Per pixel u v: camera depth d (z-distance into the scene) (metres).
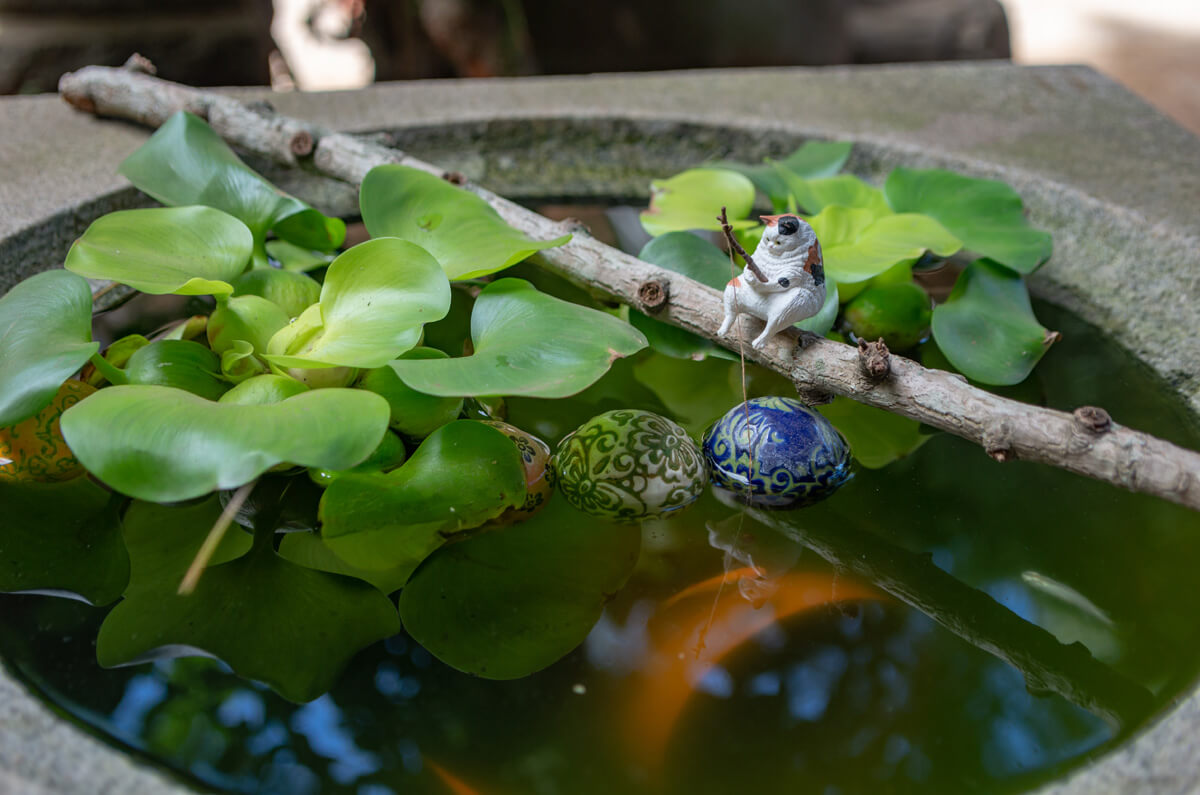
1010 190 0.86
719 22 1.83
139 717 0.56
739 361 0.77
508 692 0.57
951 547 0.65
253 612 0.61
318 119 0.99
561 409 0.74
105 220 0.71
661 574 0.63
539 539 0.65
